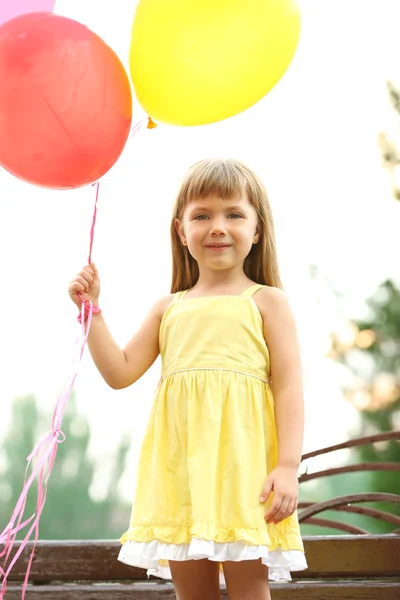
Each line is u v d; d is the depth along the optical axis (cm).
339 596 238
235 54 187
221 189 203
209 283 209
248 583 184
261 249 218
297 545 185
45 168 187
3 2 206
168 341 204
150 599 240
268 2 188
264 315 202
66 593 241
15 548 248
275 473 185
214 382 192
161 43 186
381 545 244
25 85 178
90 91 181
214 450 184
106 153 189
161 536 182
